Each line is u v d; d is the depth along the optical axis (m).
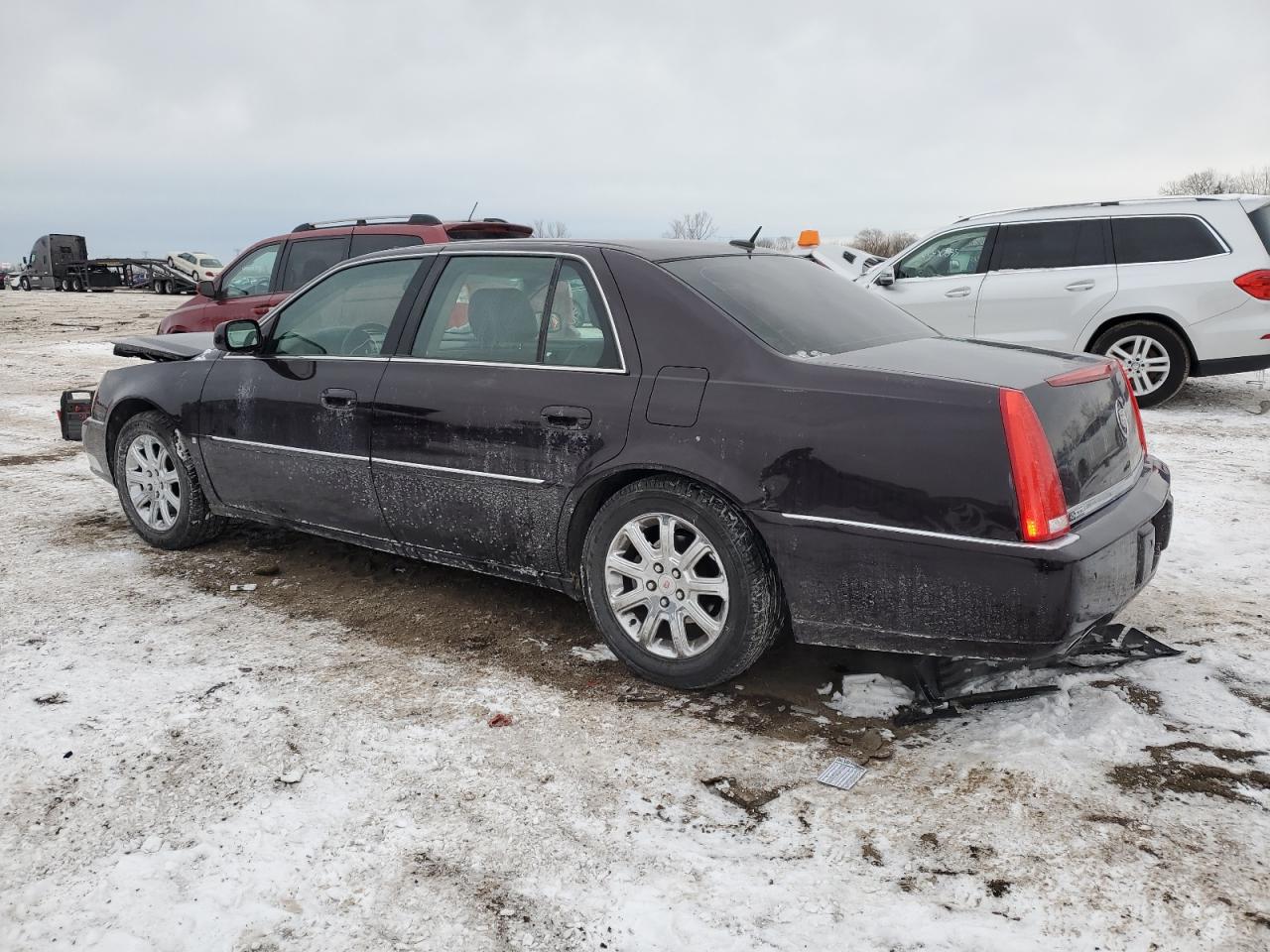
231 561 4.98
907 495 2.95
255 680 3.61
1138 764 2.89
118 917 2.36
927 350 3.48
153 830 2.69
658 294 3.52
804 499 3.09
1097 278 8.85
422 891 2.44
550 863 2.54
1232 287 8.36
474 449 3.80
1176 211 8.68
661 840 2.63
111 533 5.54
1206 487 6.10
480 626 4.13
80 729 3.23
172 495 5.11
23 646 3.93
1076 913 2.29
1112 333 8.86
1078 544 2.84
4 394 11.45
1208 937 2.20
